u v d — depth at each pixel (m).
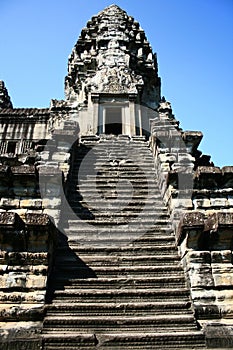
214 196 10.38
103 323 6.76
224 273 7.63
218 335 6.48
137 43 28.64
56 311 7.04
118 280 7.91
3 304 7.13
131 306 7.15
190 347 6.32
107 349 6.20
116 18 29.50
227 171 10.50
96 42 27.78
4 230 7.75
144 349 6.27
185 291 7.56
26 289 7.35
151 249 9.03
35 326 6.68
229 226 7.79
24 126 26.39
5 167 10.36
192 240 8.04
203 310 7.01
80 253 8.99
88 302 7.35
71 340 6.28
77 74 26.94
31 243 7.86
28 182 10.45
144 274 8.21
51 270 8.10
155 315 7.07
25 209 10.01
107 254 8.98
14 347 6.20
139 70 27.33
